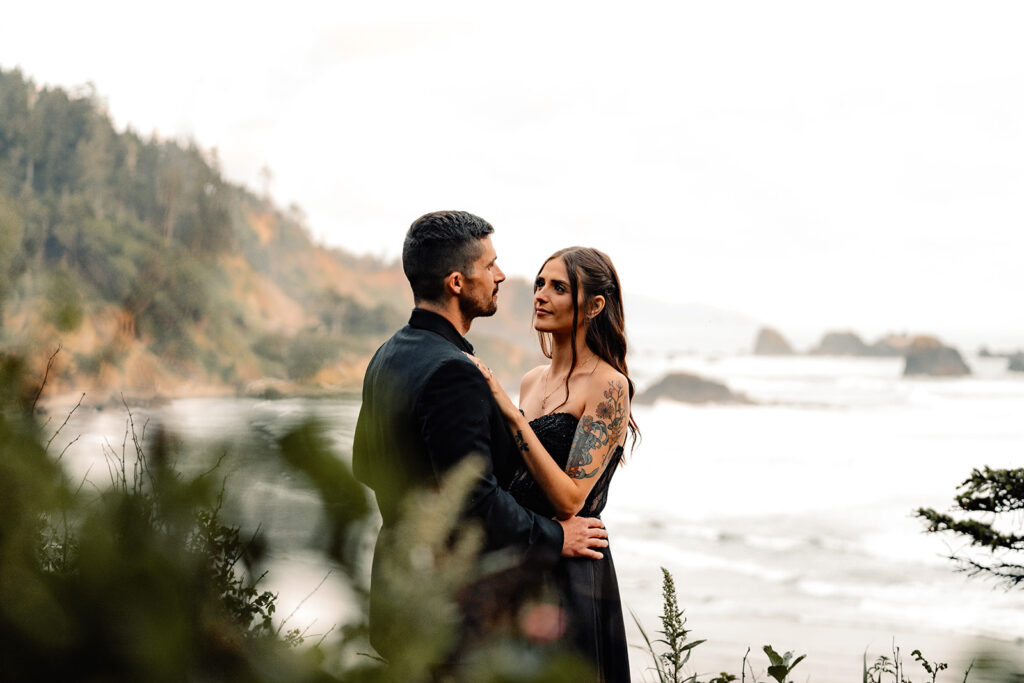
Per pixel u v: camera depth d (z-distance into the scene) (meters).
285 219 171.38
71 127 104.56
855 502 41.75
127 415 0.47
